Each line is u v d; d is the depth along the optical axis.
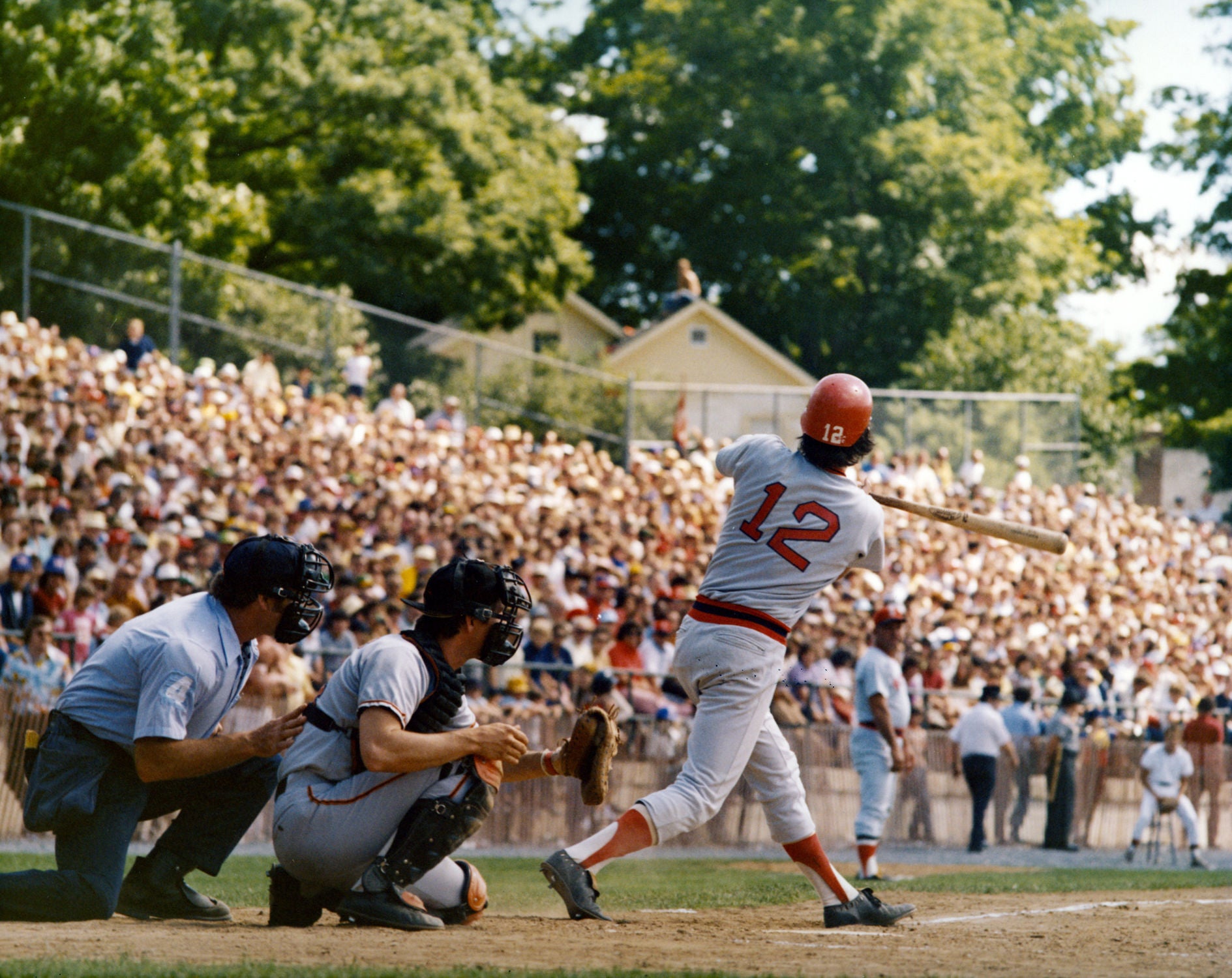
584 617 32.41
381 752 10.05
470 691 26.16
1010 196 92.69
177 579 25.52
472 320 78.31
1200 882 19.50
